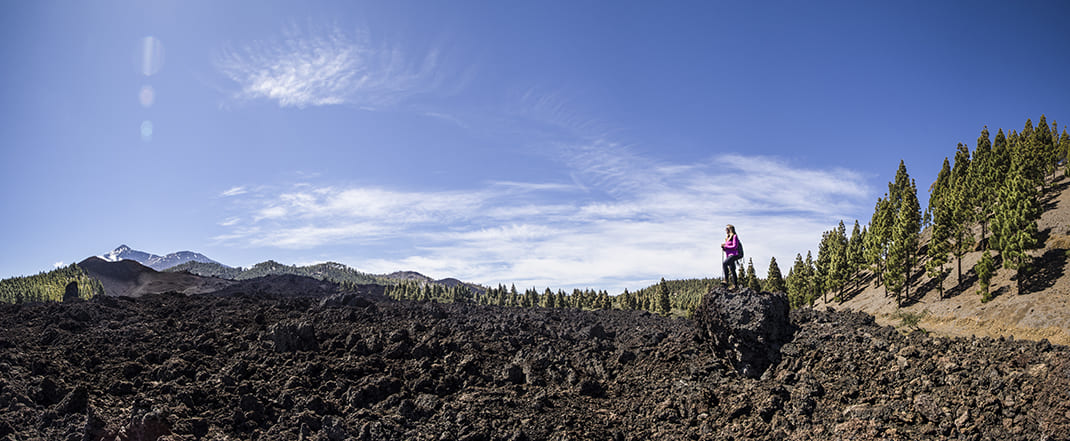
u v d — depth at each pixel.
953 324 71.94
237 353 23.14
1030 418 14.88
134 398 18.52
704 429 18.30
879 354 19.42
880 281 107.56
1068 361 15.71
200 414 17.88
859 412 17.02
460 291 131.62
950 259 93.19
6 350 21.19
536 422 18.89
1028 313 63.59
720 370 21.62
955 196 98.00
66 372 19.80
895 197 136.62
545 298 130.00
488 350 25.16
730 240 23.14
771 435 17.30
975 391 16.47
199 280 98.62
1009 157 104.25
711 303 22.27
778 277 117.44
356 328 26.77
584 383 21.80
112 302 30.36
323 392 20.08
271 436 17.16
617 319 34.28
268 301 32.94
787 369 20.36
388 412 19.17
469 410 19.33
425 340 25.20
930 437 15.47
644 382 22.14
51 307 28.27
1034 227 69.25
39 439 15.61
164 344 23.67
